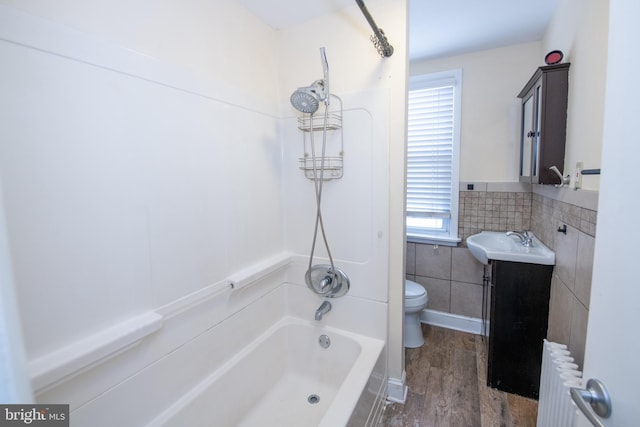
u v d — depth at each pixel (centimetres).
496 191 254
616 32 63
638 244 53
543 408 137
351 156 171
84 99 94
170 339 125
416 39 231
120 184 104
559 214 167
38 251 85
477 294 264
